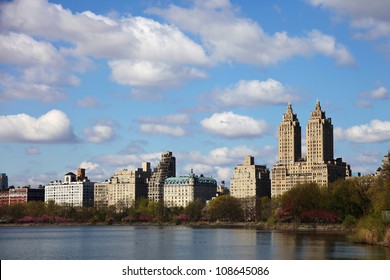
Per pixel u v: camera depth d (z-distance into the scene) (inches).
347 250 6205.7
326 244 7239.2
